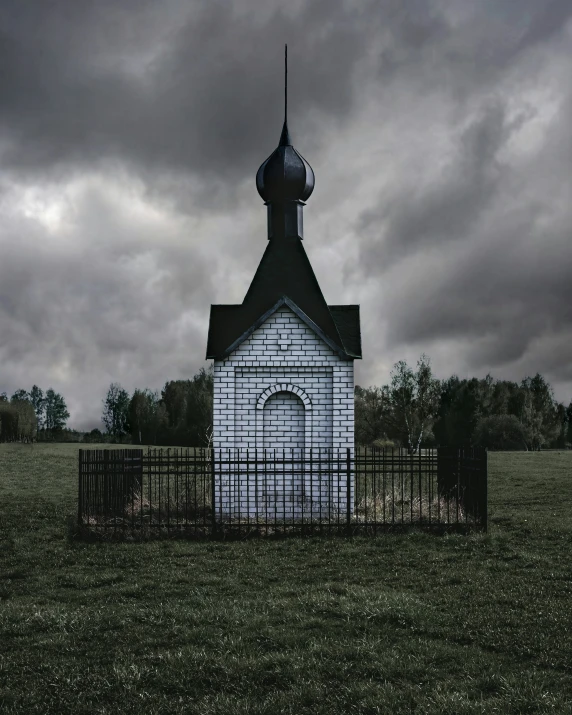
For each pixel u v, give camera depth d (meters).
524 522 17.12
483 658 7.83
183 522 16.28
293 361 18.08
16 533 16.28
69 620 9.20
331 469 16.09
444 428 80.75
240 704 6.68
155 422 81.50
